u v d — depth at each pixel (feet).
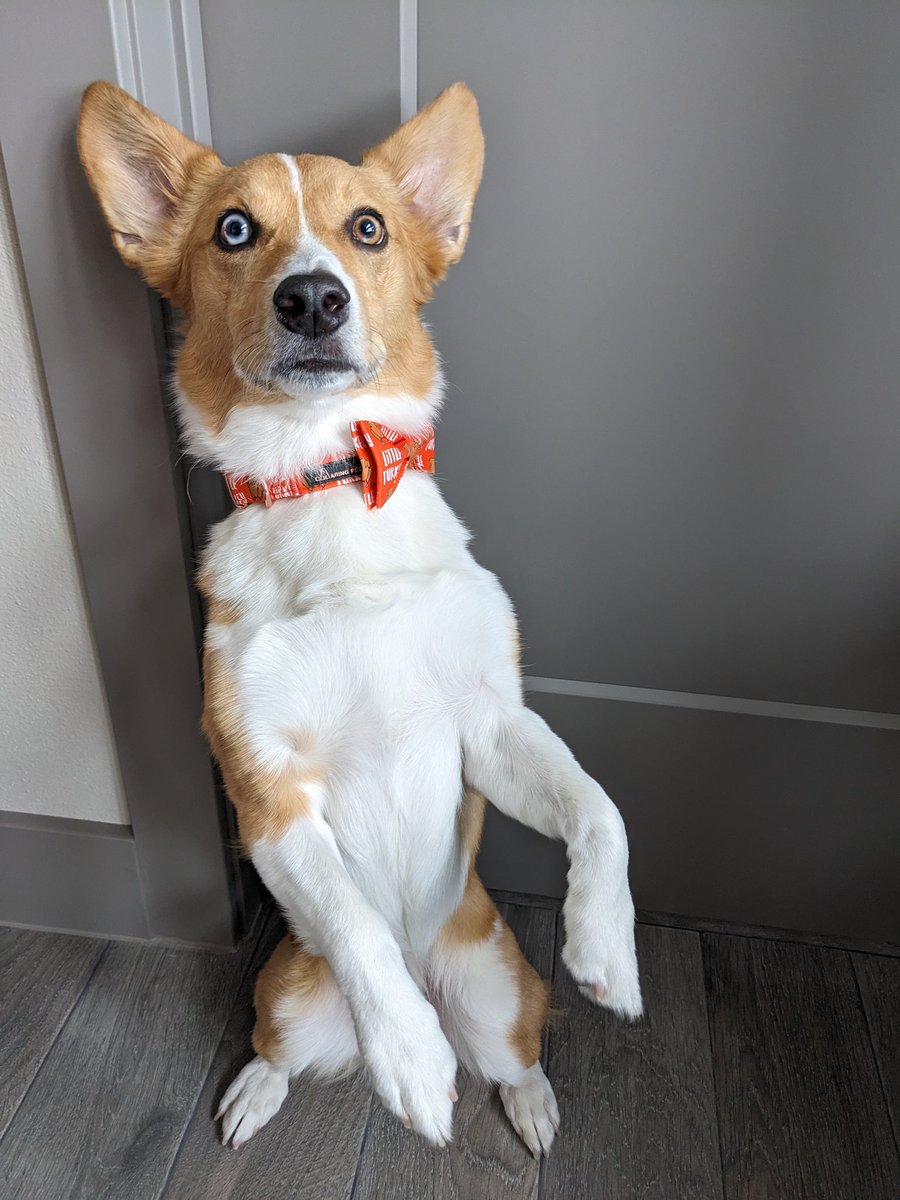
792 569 4.67
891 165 3.82
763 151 3.87
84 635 4.73
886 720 4.89
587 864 3.65
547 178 4.06
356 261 3.59
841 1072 4.69
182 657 4.62
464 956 4.41
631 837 5.43
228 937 5.33
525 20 3.77
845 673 4.84
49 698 4.93
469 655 3.92
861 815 5.10
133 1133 4.43
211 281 3.65
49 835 5.16
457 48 3.87
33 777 5.16
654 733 5.12
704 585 4.79
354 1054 4.50
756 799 5.17
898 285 4.03
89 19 3.45
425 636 3.81
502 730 4.06
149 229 3.78
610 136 3.94
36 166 3.69
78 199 3.73
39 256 3.85
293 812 3.82
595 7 3.71
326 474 3.85
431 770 4.10
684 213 4.04
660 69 3.79
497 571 4.99
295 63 3.92
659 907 5.60
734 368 4.30
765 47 3.69
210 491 4.58
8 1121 4.47
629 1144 4.38
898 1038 4.85
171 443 4.17
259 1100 4.44
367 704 3.86
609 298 4.25
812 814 5.15
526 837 5.48
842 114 3.76
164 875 5.21
